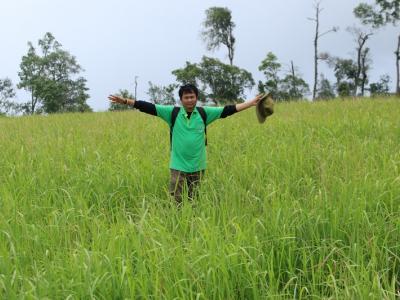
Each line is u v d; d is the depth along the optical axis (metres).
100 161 5.73
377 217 3.62
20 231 3.75
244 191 4.16
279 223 3.52
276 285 2.85
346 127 7.54
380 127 7.24
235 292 2.90
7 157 6.35
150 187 5.03
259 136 7.04
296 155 5.33
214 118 4.88
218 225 3.45
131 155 6.00
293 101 14.27
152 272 2.88
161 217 3.91
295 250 3.30
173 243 3.27
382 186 4.13
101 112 15.71
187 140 4.79
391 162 4.84
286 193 3.96
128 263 2.89
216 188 4.72
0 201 4.47
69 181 5.25
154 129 8.68
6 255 3.13
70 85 48.84
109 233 3.50
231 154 6.05
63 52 48.25
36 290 2.75
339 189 4.02
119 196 4.84
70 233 3.70
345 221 3.59
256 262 2.98
